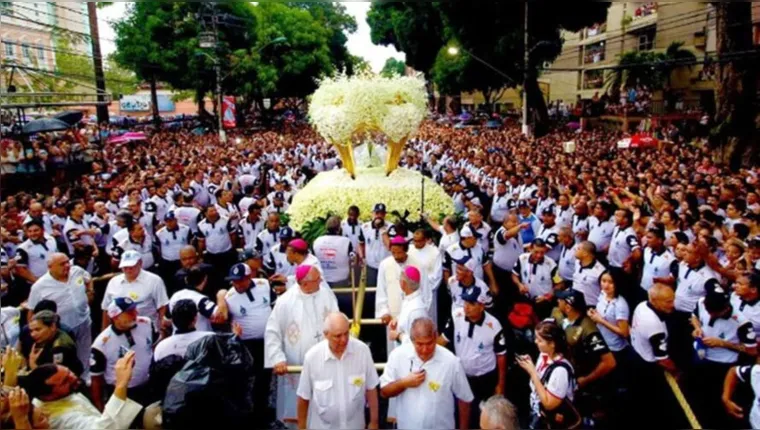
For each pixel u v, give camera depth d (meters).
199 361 4.19
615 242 8.07
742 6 16.62
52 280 6.19
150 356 5.30
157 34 35.41
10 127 14.90
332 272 7.61
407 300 5.43
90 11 20.72
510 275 8.21
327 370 4.41
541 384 4.41
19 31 16.14
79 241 8.02
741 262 6.49
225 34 38.47
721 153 17.25
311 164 19.97
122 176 15.04
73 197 10.28
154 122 40.84
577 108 41.88
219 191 11.88
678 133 25.81
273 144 27.06
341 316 4.34
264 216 10.38
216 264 9.54
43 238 7.71
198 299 5.77
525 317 6.40
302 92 51.97
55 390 3.80
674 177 12.38
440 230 9.38
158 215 11.50
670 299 5.12
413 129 10.62
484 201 13.99
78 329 6.42
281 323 5.37
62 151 16.03
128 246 8.44
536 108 31.06
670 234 7.88
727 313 5.39
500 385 5.28
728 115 17.06
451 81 40.38
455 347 5.44
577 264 6.79
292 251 6.16
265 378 5.80
